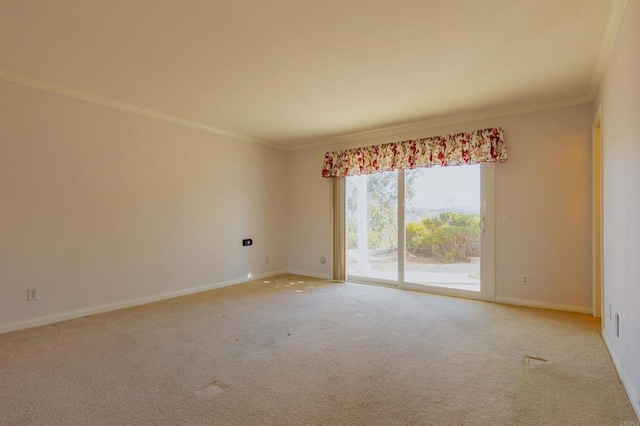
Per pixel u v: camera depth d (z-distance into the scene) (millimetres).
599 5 2119
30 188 3316
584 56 2781
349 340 2963
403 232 5004
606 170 2797
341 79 3260
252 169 5688
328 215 5793
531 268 4016
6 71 3100
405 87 3457
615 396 2037
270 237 6016
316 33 2453
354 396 2059
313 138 5688
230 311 3838
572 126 3771
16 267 3223
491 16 2242
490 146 4141
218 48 2674
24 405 1963
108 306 3869
